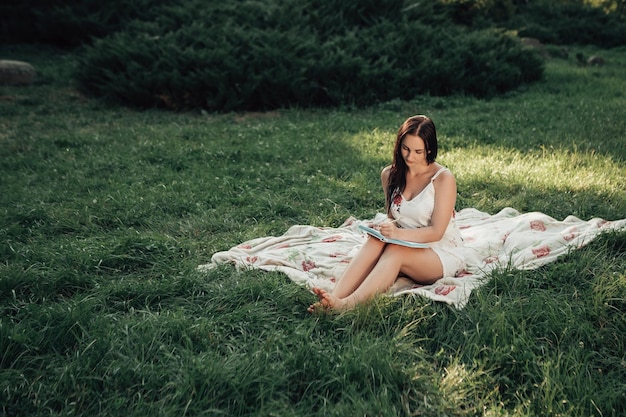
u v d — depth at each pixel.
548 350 3.15
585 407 2.73
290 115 10.52
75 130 9.53
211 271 4.13
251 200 5.95
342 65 11.10
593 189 5.75
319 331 3.40
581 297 3.68
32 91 12.36
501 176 6.32
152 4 16.83
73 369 3.00
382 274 3.68
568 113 9.62
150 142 8.31
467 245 4.44
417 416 2.74
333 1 13.45
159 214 5.60
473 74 11.97
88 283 4.04
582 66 15.48
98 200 5.85
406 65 11.78
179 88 11.02
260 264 4.30
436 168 3.96
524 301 3.61
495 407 2.74
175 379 2.97
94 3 16.78
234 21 13.15
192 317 3.60
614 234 4.31
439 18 13.73
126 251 4.49
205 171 6.98
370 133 8.80
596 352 3.12
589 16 21.91
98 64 12.08
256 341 3.26
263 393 2.83
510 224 4.80
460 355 3.13
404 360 3.09
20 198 6.00
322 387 2.92
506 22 19.11
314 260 4.40
